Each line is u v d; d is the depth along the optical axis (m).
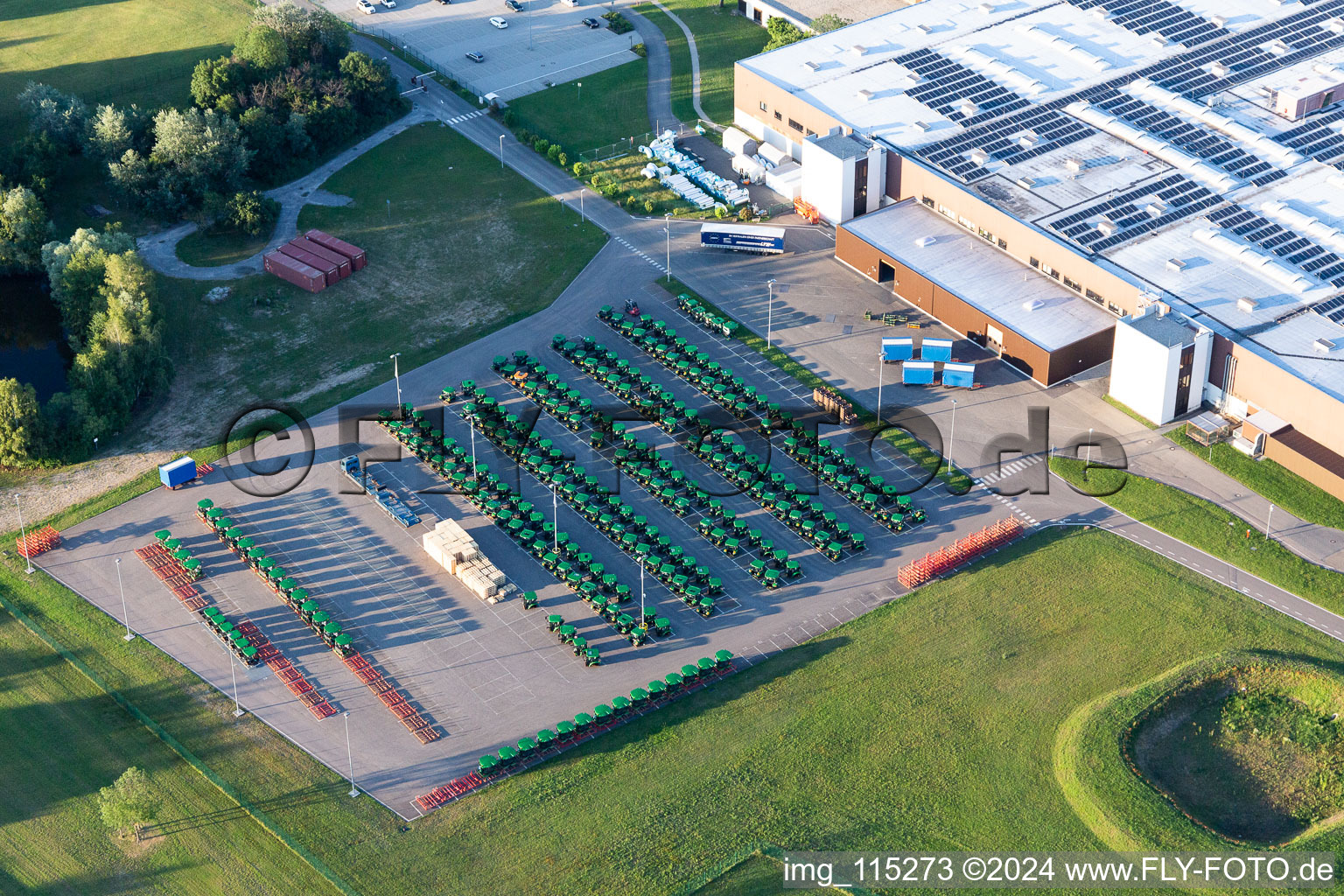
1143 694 137.00
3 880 124.06
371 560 157.00
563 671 143.25
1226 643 143.50
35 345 198.62
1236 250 180.00
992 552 155.88
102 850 126.31
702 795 129.88
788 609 149.88
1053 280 187.00
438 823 127.94
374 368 186.50
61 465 172.12
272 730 137.38
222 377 185.62
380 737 136.50
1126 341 170.50
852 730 135.88
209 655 145.50
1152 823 125.38
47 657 145.50
